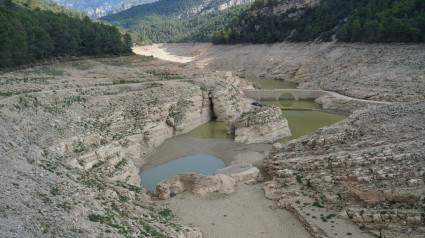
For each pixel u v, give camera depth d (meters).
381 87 102.69
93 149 50.72
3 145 37.47
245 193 49.69
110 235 30.16
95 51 137.62
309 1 189.88
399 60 112.31
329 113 98.25
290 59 161.50
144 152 70.44
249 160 64.19
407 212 34.78
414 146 41.28
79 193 36.41
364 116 55.50
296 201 43.91
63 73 98.31
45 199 31.05
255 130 75.38
